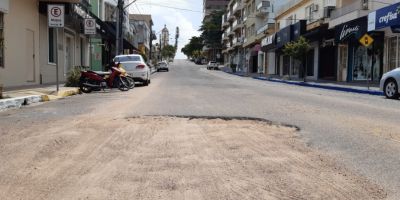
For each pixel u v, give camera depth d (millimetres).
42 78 23531
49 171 5352
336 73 33781
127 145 6766
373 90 21203
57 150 6391
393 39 27156
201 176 5188
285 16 48625
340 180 5066
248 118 9750
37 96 13453
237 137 7465
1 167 5520
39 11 22812
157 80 32344
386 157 6176
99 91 19141
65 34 28078
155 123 8828
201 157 6078
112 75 19141
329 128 8539
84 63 34875
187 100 14062
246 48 76062
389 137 7617
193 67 93750
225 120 9398
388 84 17344
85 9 30828
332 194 4582
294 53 34250
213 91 19312
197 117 9773
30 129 8000
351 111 11719
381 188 4801
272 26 55594
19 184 4863
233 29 87500
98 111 10719
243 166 5633
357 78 31219
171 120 9258
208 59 134375
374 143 7098
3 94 13688
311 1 38875
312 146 6848
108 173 5277
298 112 11094
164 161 5848
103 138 7258
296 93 19562
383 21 24703
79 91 17938
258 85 27109
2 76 18266
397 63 26625
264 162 5832
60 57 27031
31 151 6312
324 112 11250
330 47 36438
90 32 23000
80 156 6070
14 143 6805
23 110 11016
